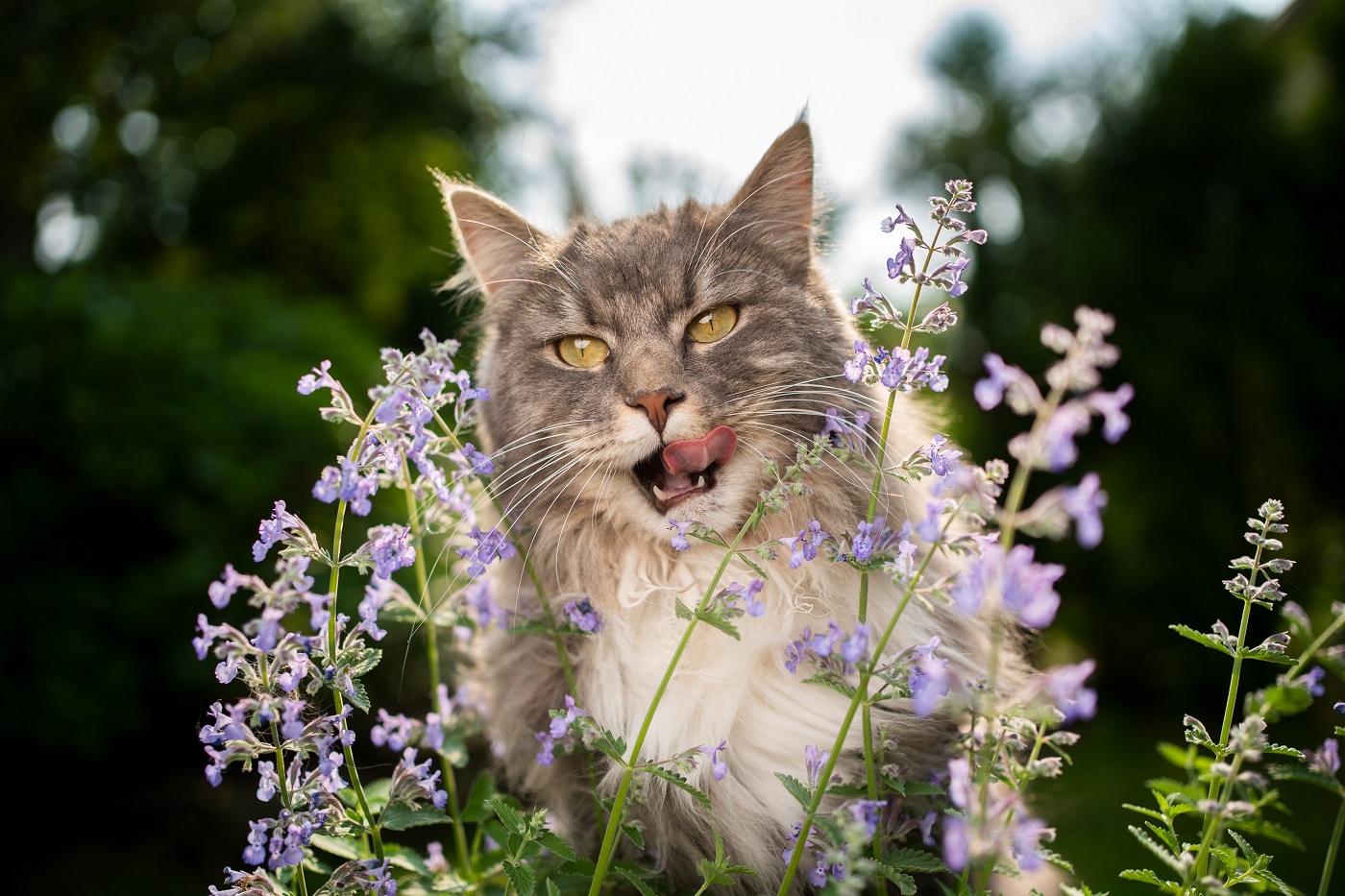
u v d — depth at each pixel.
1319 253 10.46
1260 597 1.53
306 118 17.11
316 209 16.42
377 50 18.12
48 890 5.10
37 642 4.96
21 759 5.41
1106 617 10.27
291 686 1.50
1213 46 11.55
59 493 5.19
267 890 1.55
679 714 2.25
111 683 5.07
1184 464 10.18
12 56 12.91
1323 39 10.96
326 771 1.52
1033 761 1.53
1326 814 6.02
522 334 2.68
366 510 1.48
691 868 2.21
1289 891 1.43
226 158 16.55
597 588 2.43
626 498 2.42
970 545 1.32
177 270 15.40
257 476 5.35
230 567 1.43
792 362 2.47
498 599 2.52
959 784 1.09
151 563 5.34
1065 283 12.05
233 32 16.22
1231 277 10.54
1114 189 11.95
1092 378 1.08
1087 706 1.28
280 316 6.76
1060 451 1.03
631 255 2.61
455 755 2.00
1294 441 10.01
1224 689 9.39
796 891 2.12
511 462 2.62
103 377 5.32
